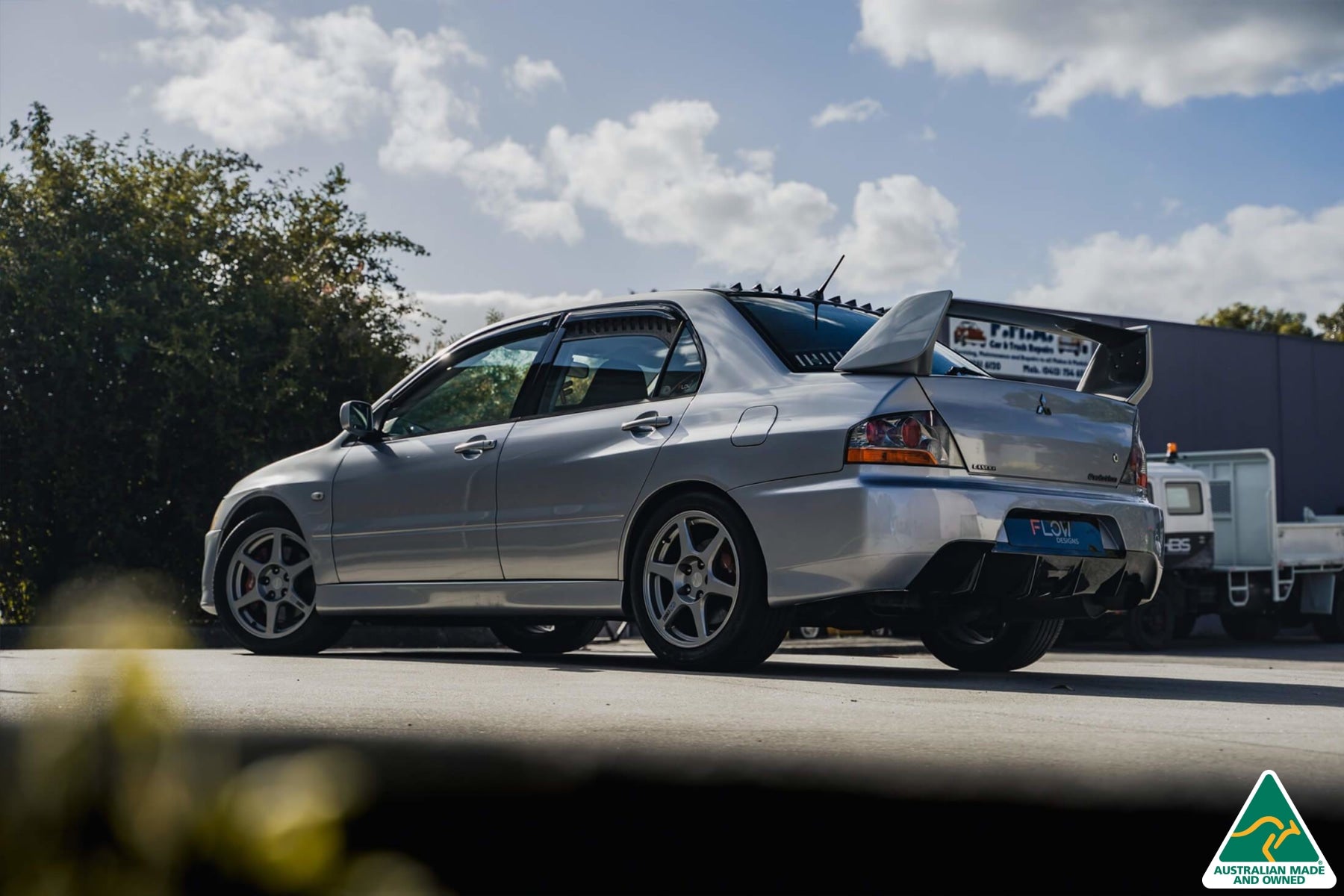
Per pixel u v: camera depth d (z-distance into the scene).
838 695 3.10
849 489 4.02
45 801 0.54
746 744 1.97
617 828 1.24
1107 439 4.55
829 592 4.08
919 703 2.92
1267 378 22.02
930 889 1.08
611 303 5.04
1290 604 14.20
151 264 14.52
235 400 13.77
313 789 0.53
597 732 2.12
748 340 4.53
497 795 1.34
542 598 4.87
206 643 9.59
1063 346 18.89
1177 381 21.14
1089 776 1.58
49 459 13.86
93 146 15.06
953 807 1.33
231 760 0.56
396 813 1.28
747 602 4.25
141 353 13.98
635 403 4.73
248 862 0.52
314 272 15.81
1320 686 3.97
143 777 0.54
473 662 4.91
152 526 14.32
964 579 4.05
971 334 18.17
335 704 2.64
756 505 4.22
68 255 13.84
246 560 6.00
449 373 5.56
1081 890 1.08
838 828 1.25
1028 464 4.27
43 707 2.29
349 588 5.59
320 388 14.98
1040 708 2.82
